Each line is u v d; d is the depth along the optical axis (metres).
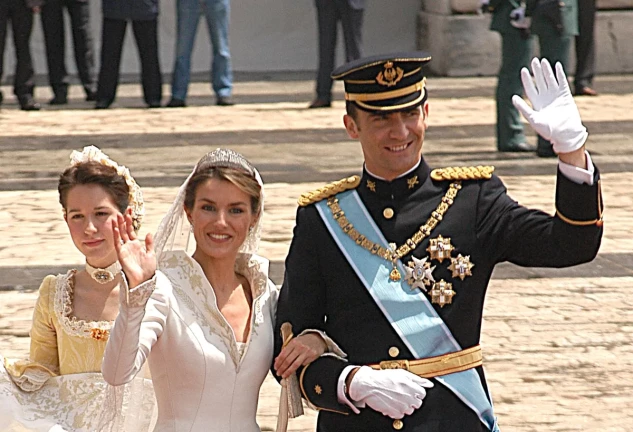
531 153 32.97
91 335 11.50
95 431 11.19
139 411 11.04
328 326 10.54
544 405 15.35
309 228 10.53
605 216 25.58
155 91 43.78
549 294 20.12
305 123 39.28
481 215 10.34
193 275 10.75
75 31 45.34
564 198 9.63
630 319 18.81
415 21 60.22
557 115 9.55
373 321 10.20
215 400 10.61
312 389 10.16
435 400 10.02
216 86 44.28
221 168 10.69
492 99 45.88
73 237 11.58
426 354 10.09
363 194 10.49
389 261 10.24
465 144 34.72
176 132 37.22
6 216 25.66
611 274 21.28
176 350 10.47
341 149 33.91
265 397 15.47
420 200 10.38
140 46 43.22
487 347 17.48
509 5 32.28
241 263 11.32
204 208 10.73
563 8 31.42
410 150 10.31
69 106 44.16
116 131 37.50
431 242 10.24
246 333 10.95
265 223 24.42
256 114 41.59
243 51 60.03
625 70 55.38
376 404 9.78
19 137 36.28
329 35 42.81
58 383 11.62
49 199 27.38
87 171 11.45
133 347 9.66
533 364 16.81
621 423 14.78
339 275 10.34
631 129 37.50
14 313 18.83
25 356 16.67
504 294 20.12
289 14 60.00
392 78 10.15
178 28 43.59
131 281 9.51
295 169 30.70
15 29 41.94
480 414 10.10
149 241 9.72
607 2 54.75
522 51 32.34
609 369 16.64
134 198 11.77
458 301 10.17
